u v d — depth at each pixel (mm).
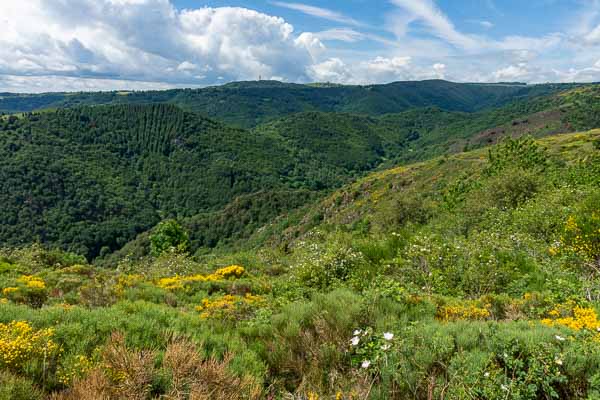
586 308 4570
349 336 3713
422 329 3535
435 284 7020
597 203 9664
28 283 8586
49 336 3387
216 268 13828
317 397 2768
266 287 8805
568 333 3328
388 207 28578
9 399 2477
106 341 3438
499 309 5449
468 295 6766
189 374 2840
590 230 7309
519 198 17969
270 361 3617
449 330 3504
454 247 8328
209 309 5695
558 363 2600
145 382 2762
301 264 8945
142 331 3818
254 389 2914
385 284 5250
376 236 12305
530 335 3158
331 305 4379
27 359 2984
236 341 3836
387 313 4125
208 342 3756
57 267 13797
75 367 2961
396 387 2848
